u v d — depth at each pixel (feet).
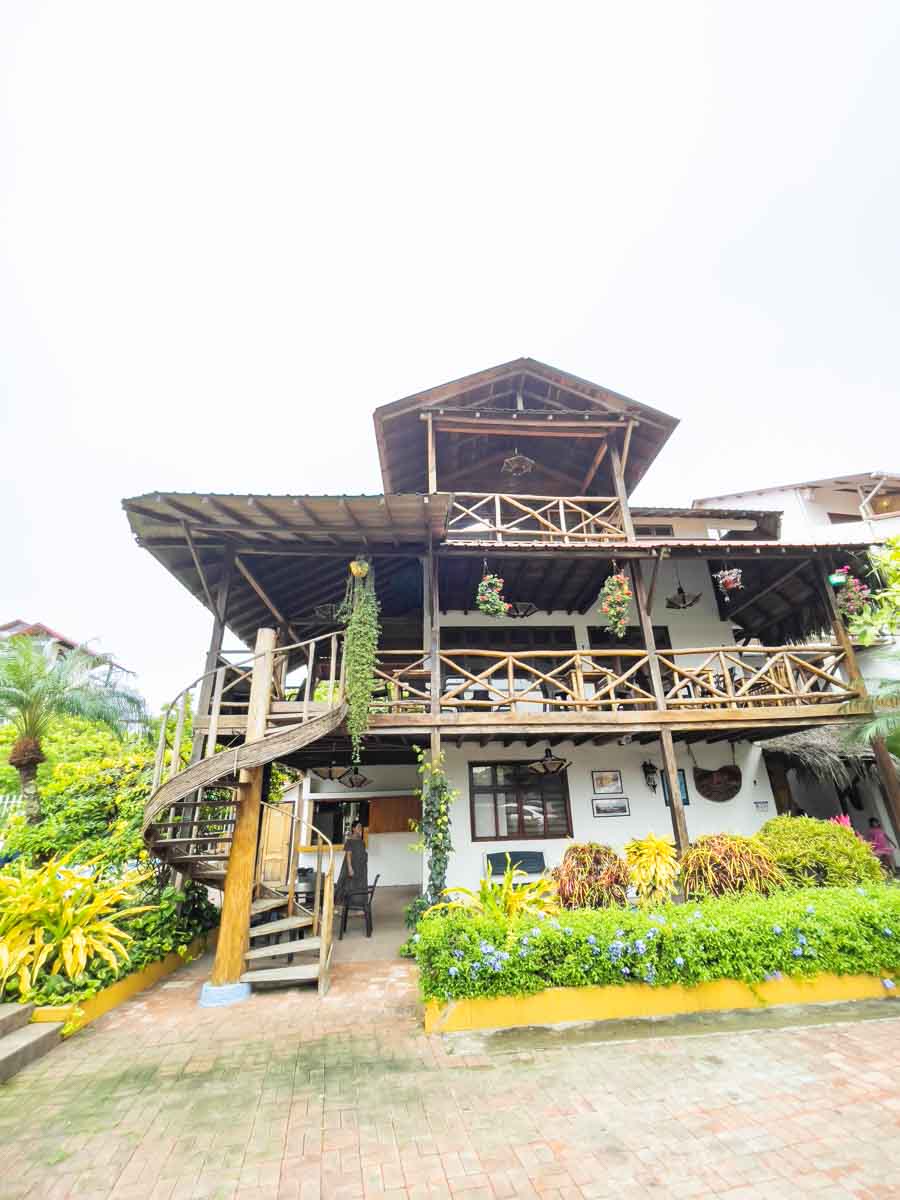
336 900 30.60
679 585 38.32
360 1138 11.80
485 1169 10.79
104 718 41.65
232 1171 10.89
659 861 25.32
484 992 17.33
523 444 41.22
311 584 34.58
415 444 40.09
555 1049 15.60
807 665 31.09
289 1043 16.49
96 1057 15.76
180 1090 13.88
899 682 27.53
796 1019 17.06
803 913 19.35
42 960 18.17
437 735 27.66
